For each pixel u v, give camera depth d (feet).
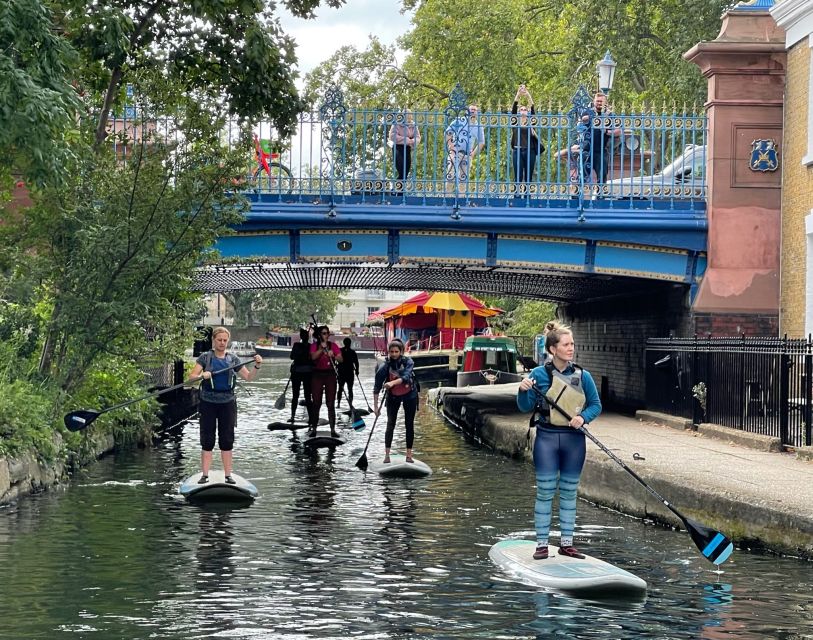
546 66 142.51
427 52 137.18
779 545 35.17
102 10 52.75
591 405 32.76
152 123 59.62
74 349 55.88
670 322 77.15
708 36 116.37
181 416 85.30
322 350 70.33
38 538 36.76
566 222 69.77
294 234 69.41
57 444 50.65
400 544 36.47
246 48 58.54
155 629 25.85
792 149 69.62
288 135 63.82
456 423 89.30
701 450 50.93
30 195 52.90
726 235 71.41
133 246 55.88
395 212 68.80
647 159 80.07
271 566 32.83
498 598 29.32
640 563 34.04
